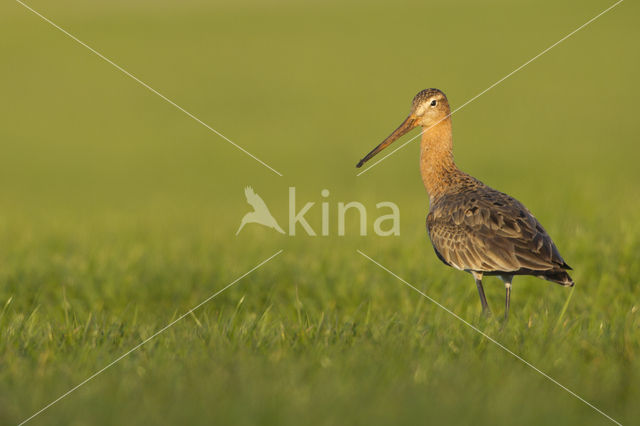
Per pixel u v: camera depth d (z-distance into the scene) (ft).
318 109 172.45
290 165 133.18
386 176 120.26
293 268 50.24
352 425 23.72
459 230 38.60
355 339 32.73
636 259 45.29
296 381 27.12
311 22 240.53
